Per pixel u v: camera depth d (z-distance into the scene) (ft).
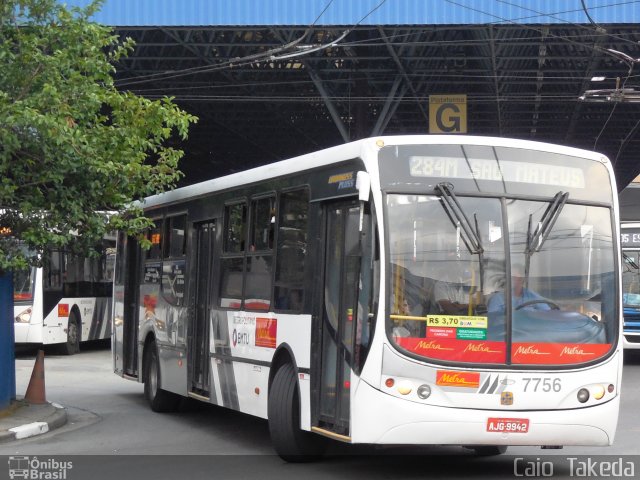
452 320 27.84
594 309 29.22
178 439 39.19
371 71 90.58
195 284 42.88
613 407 28.89
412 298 27.81
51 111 39.47
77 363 75.72
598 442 28.60
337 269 30.76
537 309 28.50
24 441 39.19
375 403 27.43
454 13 70.64
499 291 28.30
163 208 47.78
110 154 42.01
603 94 98.02
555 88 99.86
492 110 110.22
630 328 71.31
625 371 67.87
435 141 29.17
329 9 71.61
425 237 28.30
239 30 77.51
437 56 86.69
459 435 27.40
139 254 51.49
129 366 52.90
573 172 30.12
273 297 34.60
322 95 91.50
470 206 28.81
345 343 29.68
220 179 40.93
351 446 36.63
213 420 45.27
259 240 36.47
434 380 27.43
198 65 90.68
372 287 27.86
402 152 28.91
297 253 33.22
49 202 41.24
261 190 36.60
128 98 43.11
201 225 43.14
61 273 80.07
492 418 27.50
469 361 27.73
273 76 98.07
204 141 135.23
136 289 51.90
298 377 32.19
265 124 122.62
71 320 82.07
